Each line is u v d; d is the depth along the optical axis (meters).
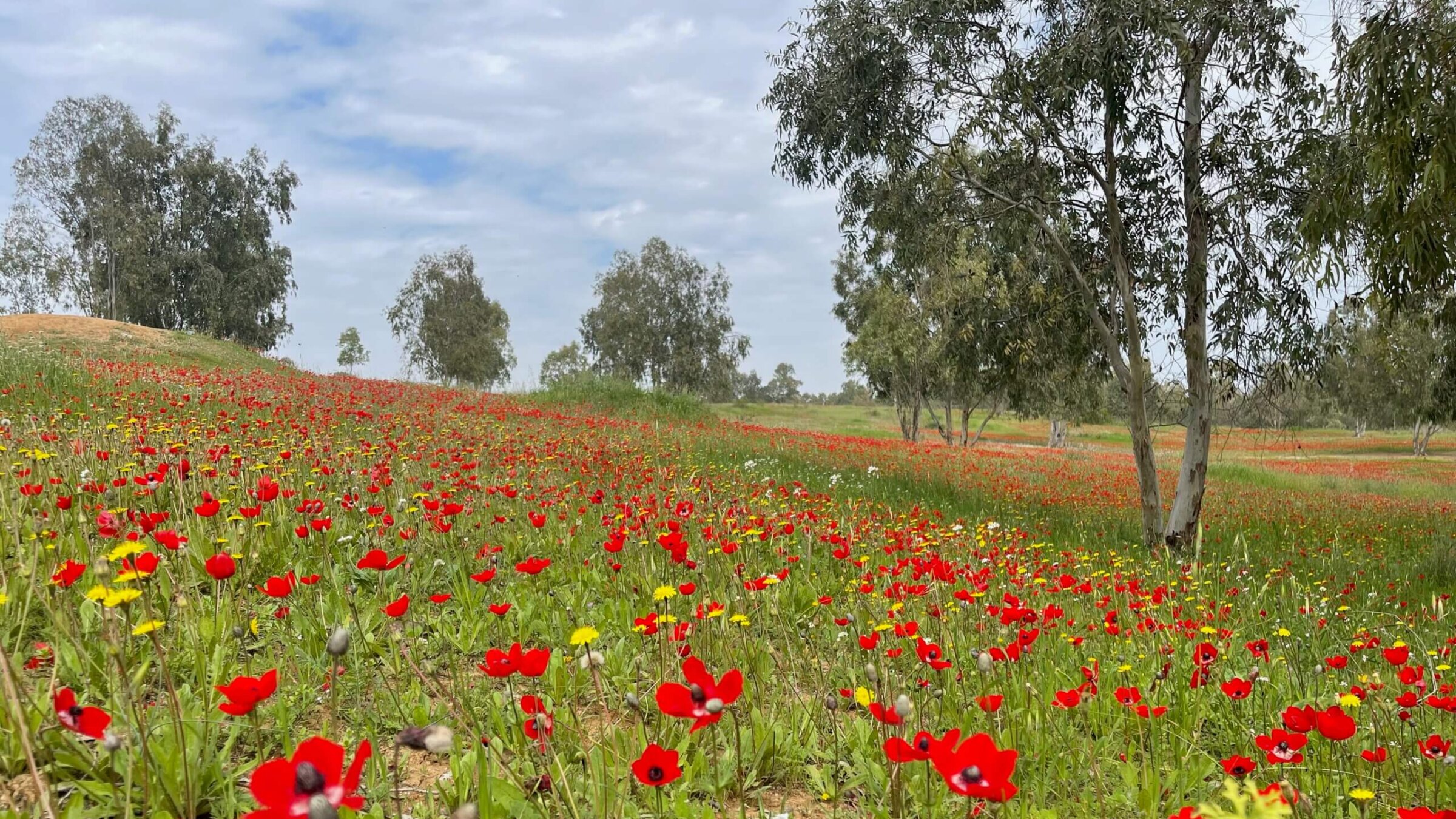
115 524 3.57
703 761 2.88
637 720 2.92
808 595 5.18
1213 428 12.56
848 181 12.80
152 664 3.24
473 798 2.51
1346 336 11.65
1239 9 10.84
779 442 18.19
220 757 2.55
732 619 3.85
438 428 12.45
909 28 11.51
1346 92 8.41
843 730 3.33
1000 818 2.48
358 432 11.34
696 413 27.30
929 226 12.31
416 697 3.33
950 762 1.66
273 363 27.80
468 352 58.22
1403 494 25.34
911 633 3.63
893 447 20.94
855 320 42.53
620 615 4.44
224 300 47.47
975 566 6.15
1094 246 12.85
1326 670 4.62
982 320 13.05
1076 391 15.00
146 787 2.28
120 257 43.75
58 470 5.79
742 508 6.83
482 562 5.03
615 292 60.91
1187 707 3.67
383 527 5.48
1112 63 10.41
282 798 1.33
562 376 28.77
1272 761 2.74
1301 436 66.38
